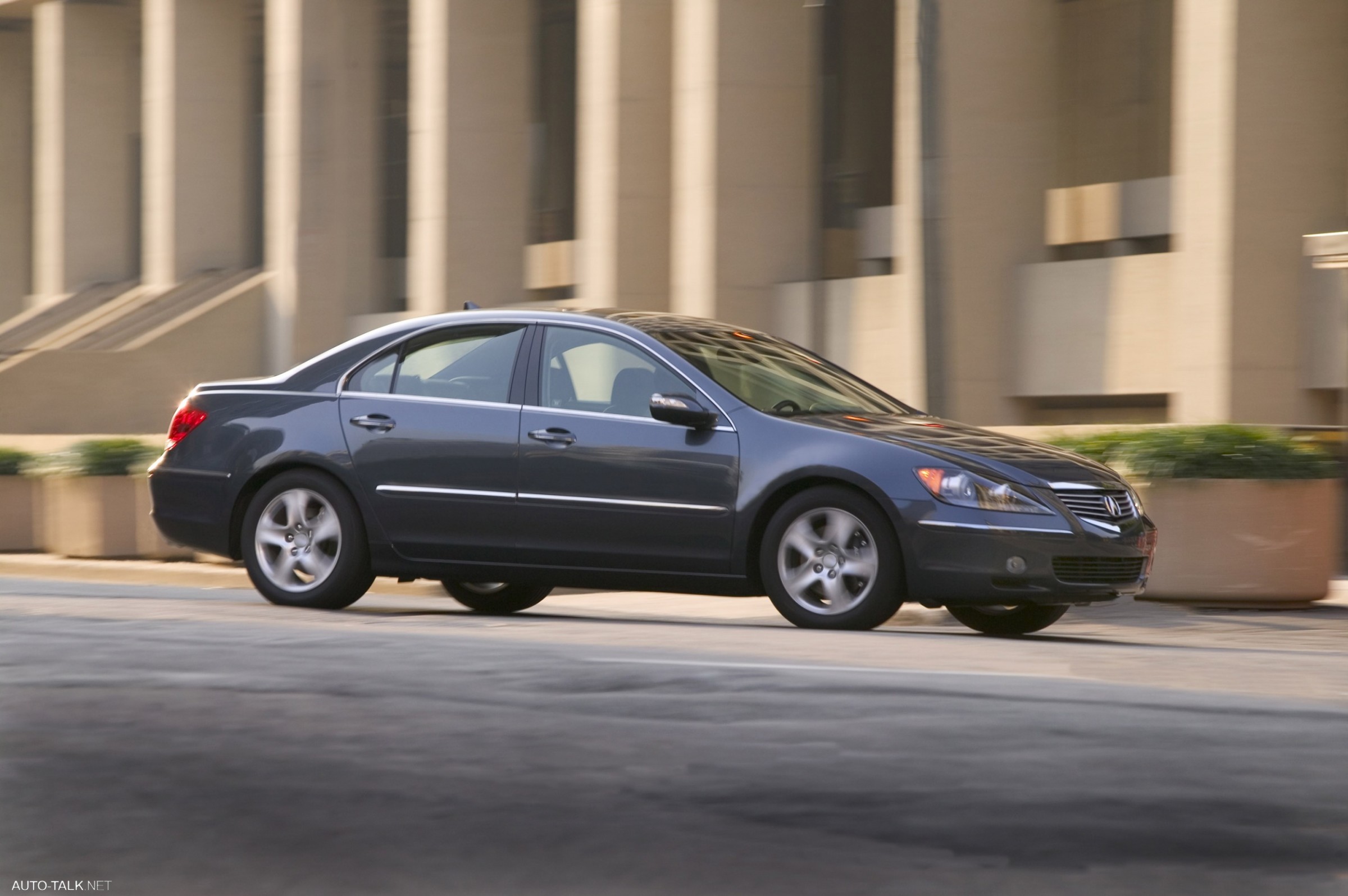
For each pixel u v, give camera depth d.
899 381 54.31
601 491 21.92
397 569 23.08
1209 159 43.22
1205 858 8.57
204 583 37.72
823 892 7.93
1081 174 53.78
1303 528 28.86
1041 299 51.62
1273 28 42.81
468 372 23.11
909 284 51.34
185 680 14.20
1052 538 20.17
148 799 9.77
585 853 8.62
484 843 8.80
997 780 10.36
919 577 20.39
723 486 21.33
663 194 62.16
